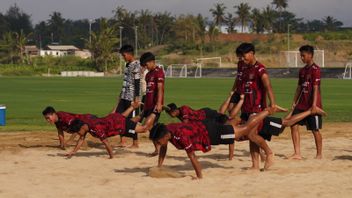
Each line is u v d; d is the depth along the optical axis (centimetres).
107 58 12450
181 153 1486
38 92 4628
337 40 13812
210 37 15588
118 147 1603
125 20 16462
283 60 12500
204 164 1327
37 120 2370
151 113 1445
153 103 1461
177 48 14675
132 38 16562
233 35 16050
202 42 14650
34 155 1451
